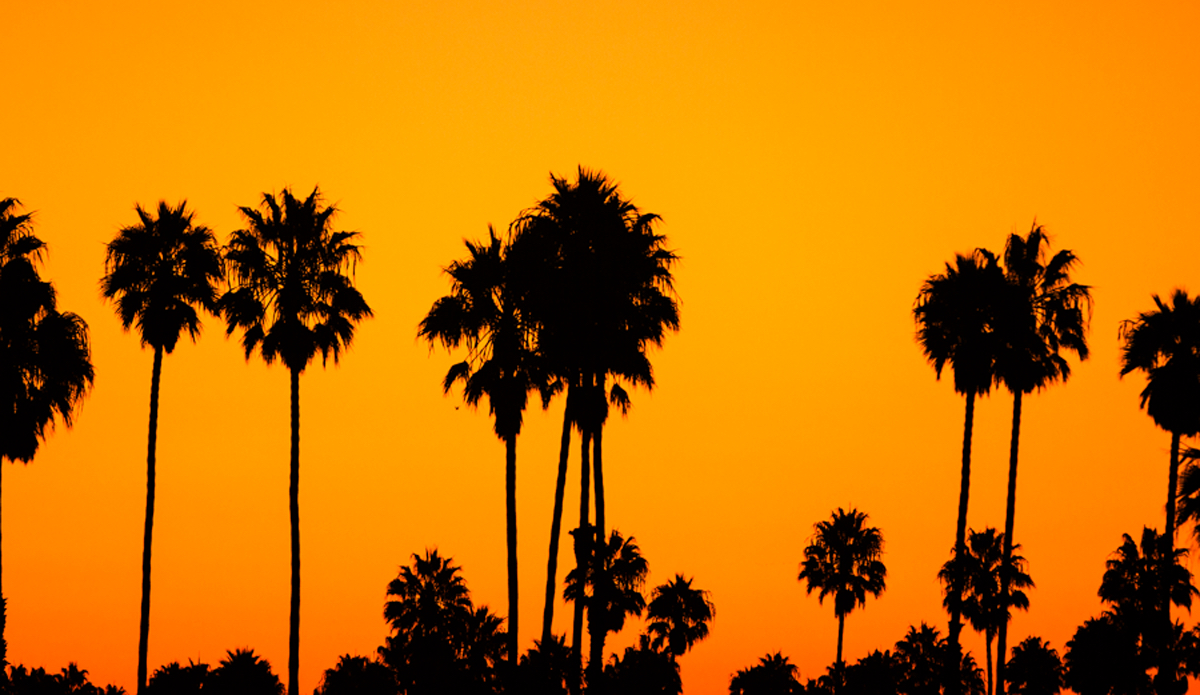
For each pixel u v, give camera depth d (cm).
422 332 7281
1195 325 8719
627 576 7506
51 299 7162
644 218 7400
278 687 6869
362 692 8231
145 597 7775
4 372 7050
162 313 7962
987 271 8500
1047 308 8594
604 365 7175
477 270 7238
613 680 7500
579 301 7081
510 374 7219
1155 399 8800
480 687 7462
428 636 8212
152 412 8038
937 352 8650
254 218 8244
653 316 7388
